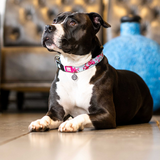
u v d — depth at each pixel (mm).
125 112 2217
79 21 1964
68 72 2004
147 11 4266
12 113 3842
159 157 1068
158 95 3363
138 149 1208
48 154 1115
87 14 2064
